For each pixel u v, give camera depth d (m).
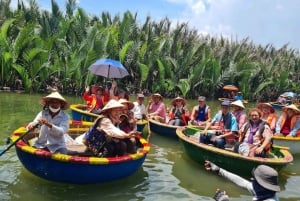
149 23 27.17
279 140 9.69
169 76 25.73
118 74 12.10
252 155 7.50
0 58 19.75
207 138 8.62
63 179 6.08
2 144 8.55
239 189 6.77
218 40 31.17
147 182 6.86
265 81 30.67
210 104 23.91
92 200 5.81
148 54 25.00
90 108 11.91
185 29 28.48
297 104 25.88
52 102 6.29
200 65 25.84
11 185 6.15
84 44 20.77
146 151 7.06
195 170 7.82
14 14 23.39
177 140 10.82
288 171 8.52
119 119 7.13
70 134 8.32
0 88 20.28
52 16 23.97
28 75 20.12
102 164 6.07
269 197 3.30
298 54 35.09
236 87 27.48
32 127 6.15
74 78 21.47
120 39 24.41
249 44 32.88
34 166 6.08
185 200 6.11
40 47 20.20
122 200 5.90
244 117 8.98
